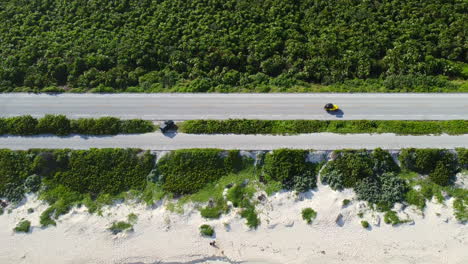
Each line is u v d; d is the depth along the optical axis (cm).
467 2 7288
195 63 6638
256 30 7131
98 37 7250
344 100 5897
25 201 5269
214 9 7662
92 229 4991
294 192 5125
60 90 6431
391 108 5712
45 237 4959
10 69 6662
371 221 4825
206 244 4812
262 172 5303
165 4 7844
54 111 6103
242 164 5341
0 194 5309
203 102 6056
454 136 5294
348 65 6362
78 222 5053
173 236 4894
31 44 7106
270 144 5412
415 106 5716
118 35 7262
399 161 5203
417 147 5212
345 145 5306
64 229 5006
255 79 6397
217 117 5797
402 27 6981
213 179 5281
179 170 5331
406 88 5969
